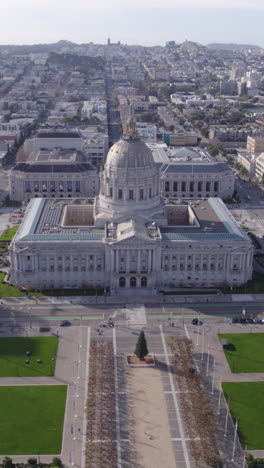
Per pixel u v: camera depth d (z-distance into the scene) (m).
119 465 161.38
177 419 181.62
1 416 182.00
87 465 161.38
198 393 192.38
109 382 199.50
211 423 177.62
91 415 181.88
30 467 160.62
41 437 173.12
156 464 162.38
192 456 165.88
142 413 184.00
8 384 198.62
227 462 164.00
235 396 193.25
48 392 194.62
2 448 168.00
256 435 175.12
